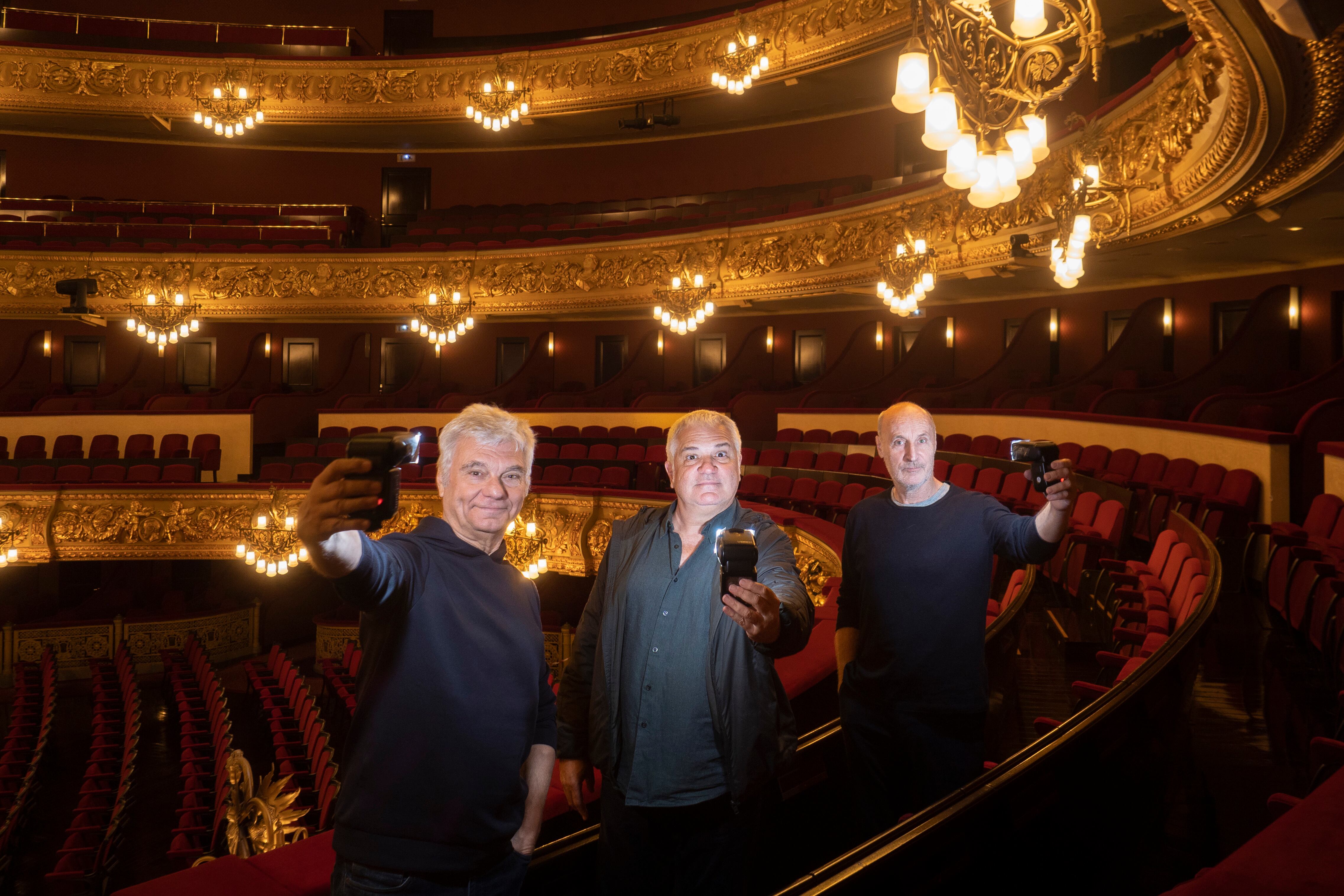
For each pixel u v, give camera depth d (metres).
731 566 1.74
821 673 3.35
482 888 1.71
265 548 13.43
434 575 1.70
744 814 2.03
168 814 10.38
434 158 20.67
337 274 17.95
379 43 20.92
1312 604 5.31
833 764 3.09
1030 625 6.30
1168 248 10.46
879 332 16.94
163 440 16.78
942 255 12.81
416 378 19.14
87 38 19.48
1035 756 2.27
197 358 19.72
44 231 18.17
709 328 18.64
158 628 15.58
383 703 1.65
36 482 14.50
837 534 7.23
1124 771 2.75
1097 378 13.05
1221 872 1.25
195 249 17.86
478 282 17.64
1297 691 4.49
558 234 17.75
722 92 17.33
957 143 4.63
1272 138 6.49
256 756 11.80
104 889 8.48
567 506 13.15
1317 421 7.42
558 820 2.31
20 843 9.91
